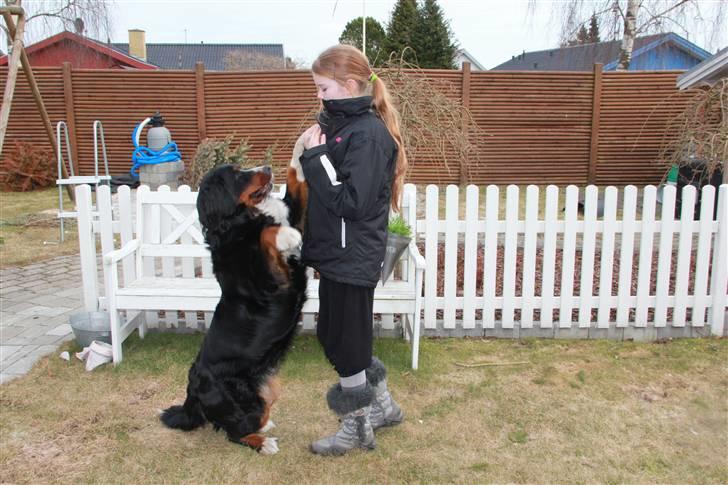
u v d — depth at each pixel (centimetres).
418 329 367
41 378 357
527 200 418
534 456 282
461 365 383
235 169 272
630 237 421
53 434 297
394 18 2047
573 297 432
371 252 243
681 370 375
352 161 228
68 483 261
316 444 283
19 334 431
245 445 285
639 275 427
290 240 260
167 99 1130
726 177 727
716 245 424
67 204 1009
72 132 1135
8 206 991
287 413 322
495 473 269
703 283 429
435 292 428
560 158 1159
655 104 1123
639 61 2080
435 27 2002
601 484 261
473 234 419
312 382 356
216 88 1126
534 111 1127
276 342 275
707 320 442
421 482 263
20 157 1127
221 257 271
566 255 423
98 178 793
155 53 3481
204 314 436
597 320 436
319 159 233
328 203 232
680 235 421
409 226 397
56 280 582
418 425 310
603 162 1160
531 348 414
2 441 290
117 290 369
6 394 336
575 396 340
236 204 264
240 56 2580
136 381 355
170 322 433
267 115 1130
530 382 359
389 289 377
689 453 285
